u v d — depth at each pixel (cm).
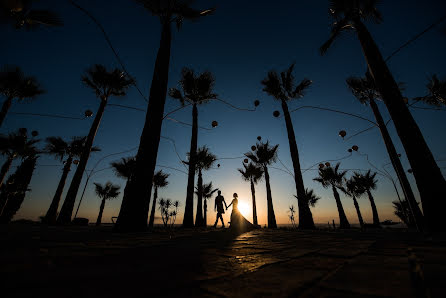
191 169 1083
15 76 1186
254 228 651
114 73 1216
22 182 1667
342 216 2038
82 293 81
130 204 488
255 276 114
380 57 632
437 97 1047
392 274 114
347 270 126
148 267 131
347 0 730
